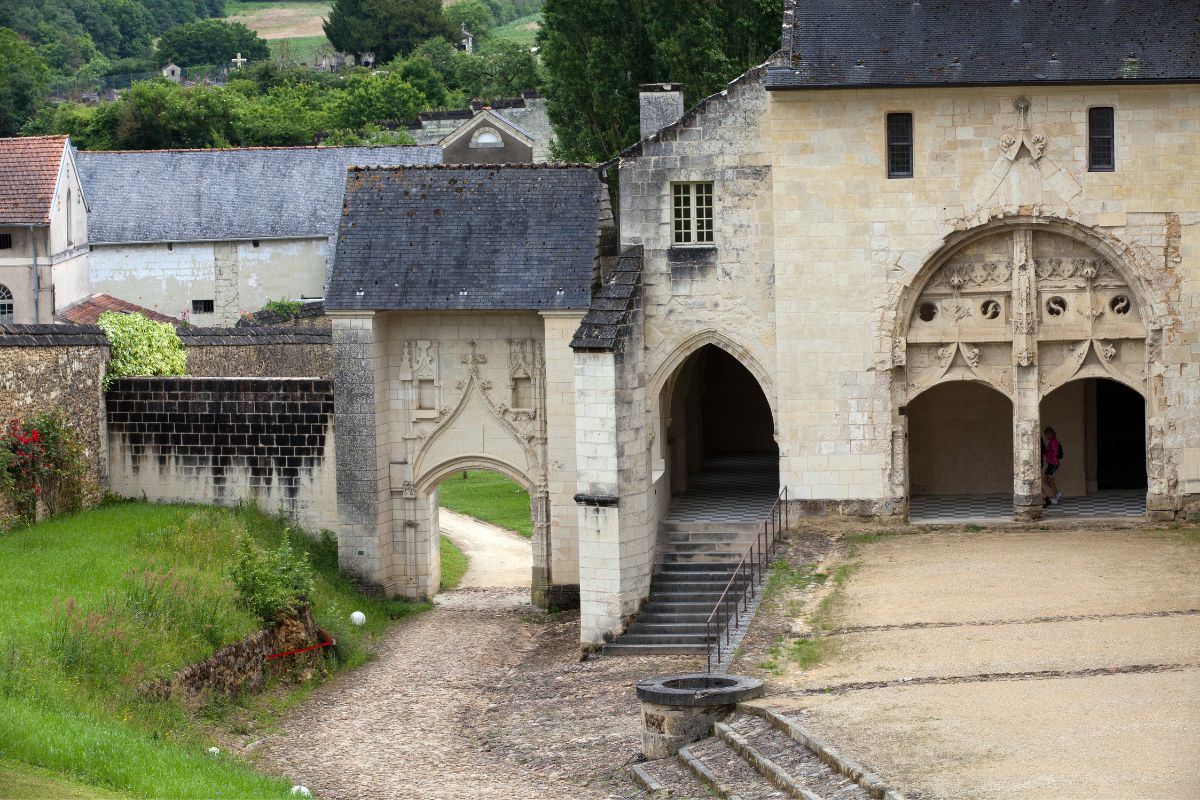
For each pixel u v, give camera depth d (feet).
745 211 142.31
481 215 151.12
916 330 141.69
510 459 151.43
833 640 113.09
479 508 208.23
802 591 126.52
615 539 134.51
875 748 87.81
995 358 141.90
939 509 147.64
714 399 176.65
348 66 499.51
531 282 147.02
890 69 137.59
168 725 107.55
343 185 276.21
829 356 140.46
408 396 152.46
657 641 134.41
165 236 272.51
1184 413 139.44
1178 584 118.93
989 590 121.19
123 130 374.63
